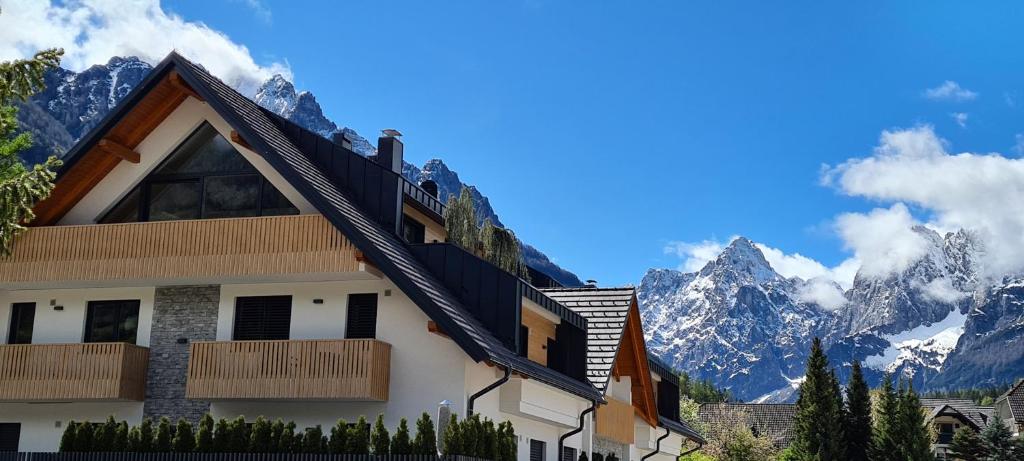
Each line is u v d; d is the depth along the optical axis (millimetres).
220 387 22469
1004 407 102125
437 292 22859
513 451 20484
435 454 18328
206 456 18703
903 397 64938
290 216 22891
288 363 22312
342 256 22234
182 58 23688
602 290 33375
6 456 19438
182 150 25266
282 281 23734
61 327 25156
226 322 24031
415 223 28078
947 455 85188
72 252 24047
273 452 18578
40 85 17828
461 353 22469
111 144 24469
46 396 23438
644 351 34281
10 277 24234
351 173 25469
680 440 41969
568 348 28562
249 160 24672
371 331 23312
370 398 22047
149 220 25125
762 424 99938
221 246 23156
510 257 35156
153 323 24438
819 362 61562
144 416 23891
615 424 32188
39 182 18281
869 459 62656
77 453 19219
